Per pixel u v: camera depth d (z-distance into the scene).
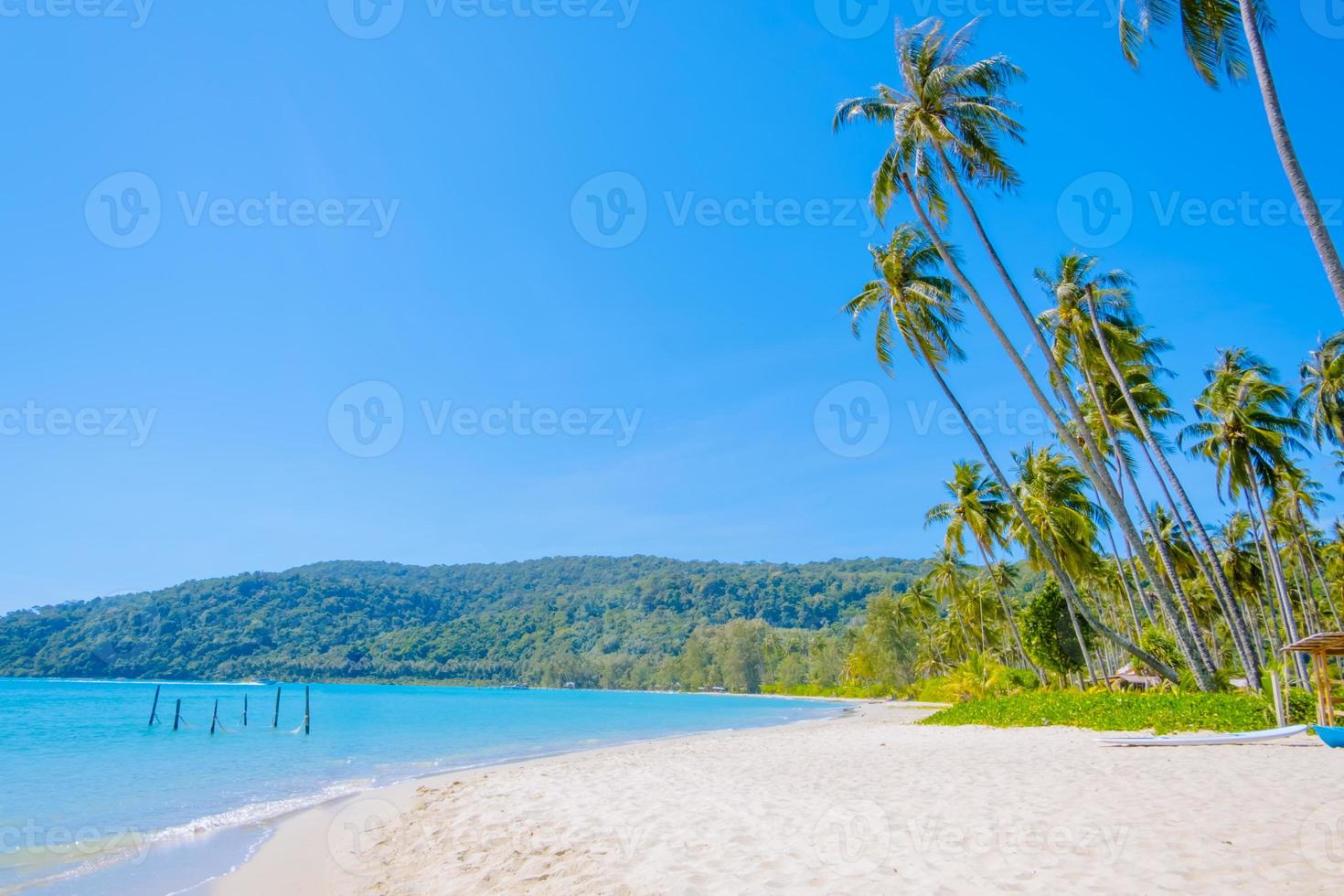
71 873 9.60
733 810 9.88
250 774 19.56
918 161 21.69
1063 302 27.03
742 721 42.88
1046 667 34.00
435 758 23.47
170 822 13.04
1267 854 6.56
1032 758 14.10
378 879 8.53
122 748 27.08
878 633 72.19
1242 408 28.89
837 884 6.37
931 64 21.30
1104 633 23.73
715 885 6.58
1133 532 22.31
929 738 20.36
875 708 54.84
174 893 8.60
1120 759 13.32
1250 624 46.62
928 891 6.05
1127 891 5.79
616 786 13.05
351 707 59.00
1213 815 8.16
